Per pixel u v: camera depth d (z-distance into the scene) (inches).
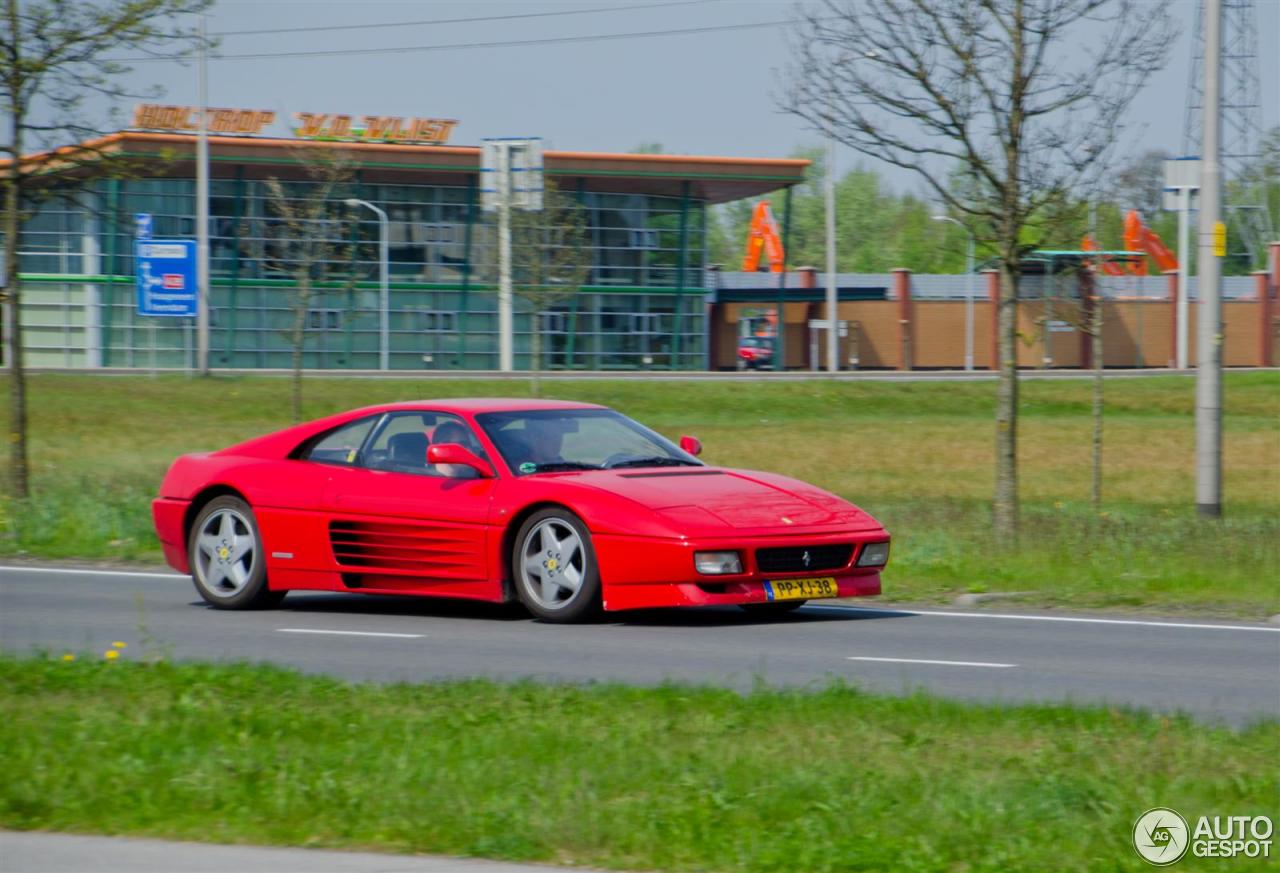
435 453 962.1
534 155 4736.7
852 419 4945.9
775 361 7696.9
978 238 1518.2
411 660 808.9
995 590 1131.9
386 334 6501.0
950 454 3511.3
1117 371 6791.3
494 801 478.0
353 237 6481.3
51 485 1989.4
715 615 989.2
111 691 661.3
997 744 559.2
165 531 1068.5
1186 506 2461.9
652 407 5078.7
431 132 6688.0
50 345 6397.6
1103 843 437.1
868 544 951.0
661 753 538.9
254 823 464.4
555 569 939.3
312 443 1040.8
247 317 6486.2
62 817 474.3
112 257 6343.5
